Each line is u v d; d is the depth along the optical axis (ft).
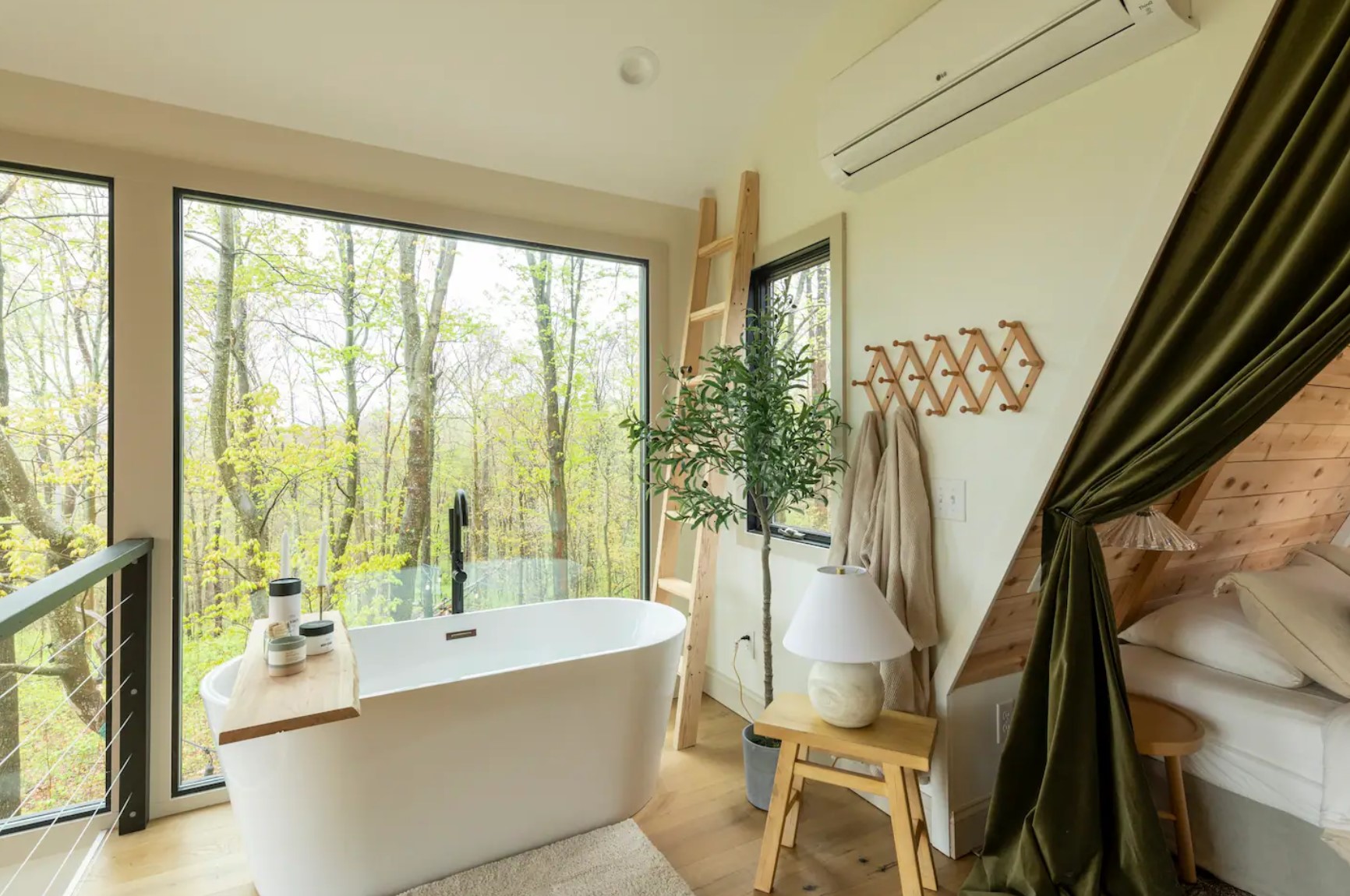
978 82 5.68
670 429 8.50
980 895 5.66
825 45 8.11
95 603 7.20
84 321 7.22
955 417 6.53
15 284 6.99
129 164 7.21
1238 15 4.32
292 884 5.83
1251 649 6.35
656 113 8.97
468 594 9.35
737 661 10.09
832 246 8.02
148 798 7.22
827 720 6.16
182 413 7.63
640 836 6.95
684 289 10.95
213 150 7.61
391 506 8.85
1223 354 4.47
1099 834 5.41
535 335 9.93
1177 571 7.72
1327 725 5.28
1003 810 5.92
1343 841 4.80
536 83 8.16
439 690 6.11
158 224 7.34
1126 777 5.34
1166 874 5.18
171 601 7.38
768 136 9.27
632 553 10.71
